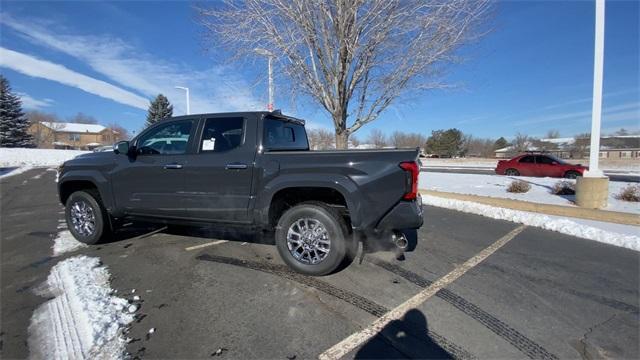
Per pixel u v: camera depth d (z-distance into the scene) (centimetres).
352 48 751
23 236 572
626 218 648
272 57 802
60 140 8675
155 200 465
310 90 862
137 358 248
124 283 373
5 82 4875
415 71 796
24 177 1797
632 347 265
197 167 437
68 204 528
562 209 745
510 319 304
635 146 6375
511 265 434
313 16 757
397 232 380
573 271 414
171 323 294
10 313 311
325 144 1603
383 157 367
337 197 413
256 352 256
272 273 402
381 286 370
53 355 251
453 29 738
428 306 327
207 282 377
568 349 263
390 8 736
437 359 250
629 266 431
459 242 534
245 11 773
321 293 352
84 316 302
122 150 473
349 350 260
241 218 420
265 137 427
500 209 745
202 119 453
